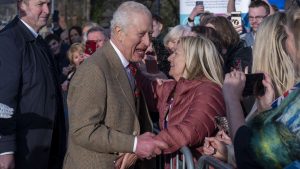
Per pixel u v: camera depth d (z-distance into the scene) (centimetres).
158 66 524
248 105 340
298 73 230
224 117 344
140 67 480
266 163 214
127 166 363
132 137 347
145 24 361
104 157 356
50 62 442
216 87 372
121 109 358
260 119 225
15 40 413
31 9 429
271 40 311
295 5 231
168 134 355
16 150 409
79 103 348
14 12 1132
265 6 616
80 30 1045
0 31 426
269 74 309
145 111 394
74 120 350
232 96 283
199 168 327
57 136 448
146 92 426
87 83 349
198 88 373
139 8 363
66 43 1062
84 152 358
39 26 435
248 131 228
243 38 637
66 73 657
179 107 380
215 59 385
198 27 511
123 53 365
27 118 415
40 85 421
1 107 396
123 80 363
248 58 498
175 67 394
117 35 364
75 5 1755
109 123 354
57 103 441
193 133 354
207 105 363
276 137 212
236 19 682
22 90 413
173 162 383
